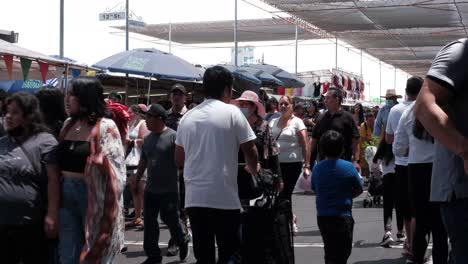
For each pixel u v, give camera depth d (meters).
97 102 5.25
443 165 3.40
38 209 5.18
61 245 5.30
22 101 5.17
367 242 9.40
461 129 3.20
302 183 9.17
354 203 14.20
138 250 9.26
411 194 6.82
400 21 27.78
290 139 9.42
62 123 5.86
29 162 5.12
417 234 6.85
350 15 26.17
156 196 7.98
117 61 12.84
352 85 35.38
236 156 5.53
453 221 3.39
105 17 21.02
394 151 7.53
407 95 7.77
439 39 34.06
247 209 5.95
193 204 5.44
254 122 7.87
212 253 5.54
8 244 5.18
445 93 3.17
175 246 8.82
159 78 14.13
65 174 5.24
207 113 5.50
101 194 5.12
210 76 5.60
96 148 5.14
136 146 11.22
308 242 9.54
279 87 24.53
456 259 3.41
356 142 8.76
